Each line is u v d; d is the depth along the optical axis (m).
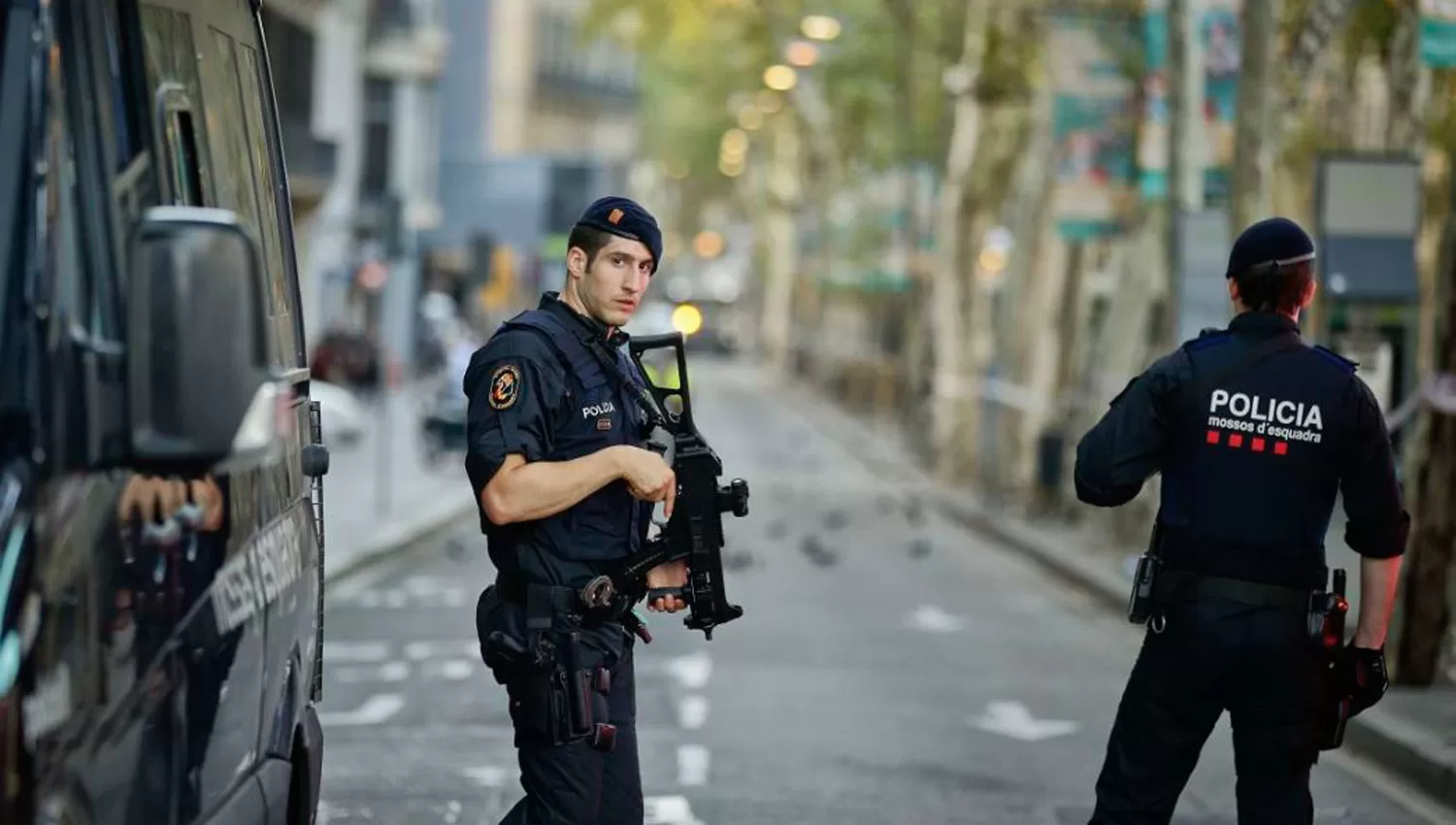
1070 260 75.19
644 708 29.50
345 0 137.38
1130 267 59.25
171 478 9.31
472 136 192.50
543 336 12.65
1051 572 53.06
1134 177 58.62
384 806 22.09
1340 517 32.94
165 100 10.01
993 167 91.56
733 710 29.39
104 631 8.49
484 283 85.62
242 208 11.56
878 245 139.88
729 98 179.62
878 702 30.53
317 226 126.56
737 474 90.88
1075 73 58.41
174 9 10.43
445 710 28.69
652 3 137.38
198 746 9.76
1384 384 37.94
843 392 151.12
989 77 78.94
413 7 155.25
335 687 30.66
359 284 140.88
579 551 12.70
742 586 47.06
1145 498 53.84
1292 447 14.09
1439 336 30.97
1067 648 37.94
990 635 39.66
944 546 60.28
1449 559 31.23
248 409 8.31
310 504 12.93
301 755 12.52
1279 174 57.59
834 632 39.06
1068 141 58.69
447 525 61.09
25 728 7.78
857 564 53.62
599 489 12.69
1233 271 14.43
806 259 194.50
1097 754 26.62
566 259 12.94
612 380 12.80
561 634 12.66
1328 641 14.12
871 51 110.56
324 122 138.25
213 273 8.19
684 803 22.69
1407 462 32.25
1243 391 14.14
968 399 87.31
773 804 22.75
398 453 89.12
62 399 8.09
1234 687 14.26
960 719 29.14
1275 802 14.38
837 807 22.67
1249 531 14.05
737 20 132.38
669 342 13.02
